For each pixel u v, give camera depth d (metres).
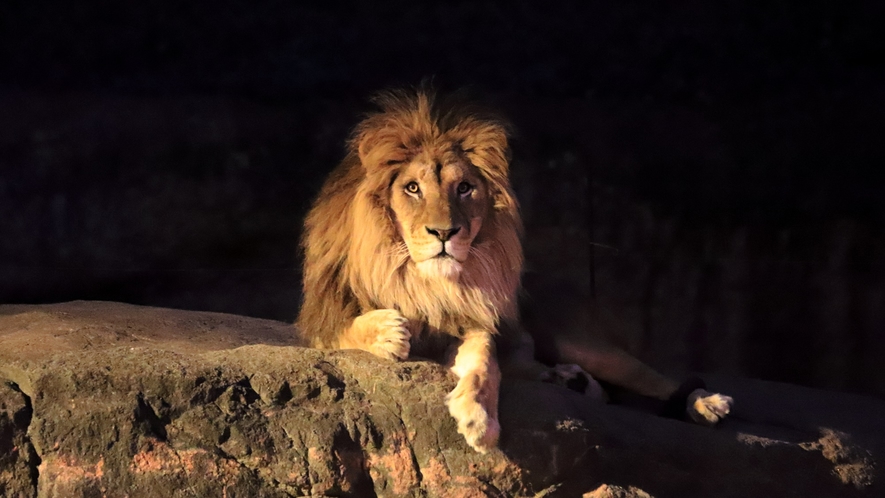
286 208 10.90
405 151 5.58
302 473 5.07
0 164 10.37
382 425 5.23
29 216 10.38
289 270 10.71
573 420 5.45
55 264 10.38
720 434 5.95
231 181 10.86
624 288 10.75
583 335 6.86
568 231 10.89
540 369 6.32
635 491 5.54
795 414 6.83
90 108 10.66
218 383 5.14
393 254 5.60
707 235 10.87
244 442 5.05
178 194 10.73
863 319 10.33
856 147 10.84
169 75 10.94
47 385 4.98
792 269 10.61
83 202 10.53
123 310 7.66
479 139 5.67
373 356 5.49
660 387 6.70
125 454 4.89
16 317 6.91
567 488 5.38
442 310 5.72
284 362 5.38
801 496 6.02
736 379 8.04
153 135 10.75
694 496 5.75
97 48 10.77
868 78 10.93
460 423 5.07
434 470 5.20
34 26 10.60
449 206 5.40
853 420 6.84
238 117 10.95
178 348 6.36
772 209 10.84
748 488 5.88
